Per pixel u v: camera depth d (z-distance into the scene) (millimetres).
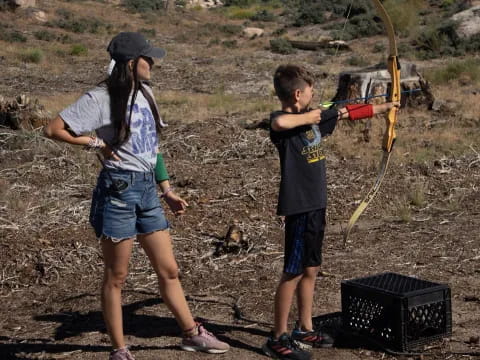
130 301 8406
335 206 12453
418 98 20984
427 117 20031
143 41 5996
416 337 6746
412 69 21172
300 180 6395
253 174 13914
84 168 13750
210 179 13562
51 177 13164
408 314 6594
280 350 6582
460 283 8750
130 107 5957
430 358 6594
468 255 9750
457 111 21109
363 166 14672
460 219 11609
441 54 39625
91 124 5918
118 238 6000
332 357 6656
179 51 45156
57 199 11859
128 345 7043
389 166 14641
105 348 7043
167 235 6375
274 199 12500
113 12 60406
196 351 6793
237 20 67250
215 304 8258
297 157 6395
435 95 24797
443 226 11234
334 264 9602
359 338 7020
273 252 10070
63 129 5895
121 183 5965
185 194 12570
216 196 12586
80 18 55000
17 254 9508
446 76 29766
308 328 6820
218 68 37469
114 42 5957
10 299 8656
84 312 8180
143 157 6051
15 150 14391
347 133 17594
